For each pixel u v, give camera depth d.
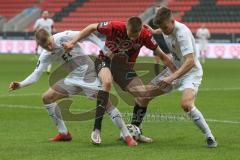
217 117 30.33
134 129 22.48
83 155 19.69
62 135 22.75
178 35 21.09
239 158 19.22
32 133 24.69
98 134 21.80
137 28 20.53
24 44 110.50
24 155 19.70
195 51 21.73
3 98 39.31
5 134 24.39
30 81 22.05
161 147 21.44
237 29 106.75
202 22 110.38
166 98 39.41
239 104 36.31
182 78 21.91
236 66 77.00
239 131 25.59
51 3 126.38
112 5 120.19
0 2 131.50
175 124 27.58
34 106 34.69
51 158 19.14
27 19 122.38
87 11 121.31
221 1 112.00
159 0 117.25
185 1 115.44
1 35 115.06
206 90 45.72
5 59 91.75
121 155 19.70
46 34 21.36
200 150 20.77
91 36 22.11
